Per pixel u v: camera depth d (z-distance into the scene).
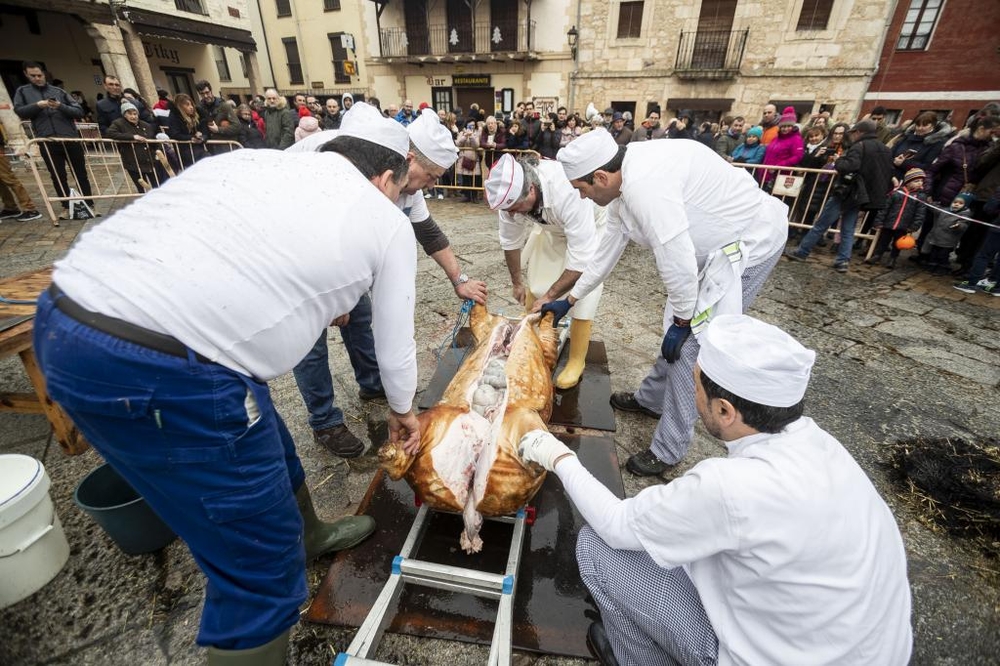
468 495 1.77
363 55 18.72
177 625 1.71
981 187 5.16
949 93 11.93
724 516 1.06
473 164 8.56
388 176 1.50
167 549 2.00
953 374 3.48
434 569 1.66
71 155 6.32
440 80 18.00
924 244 5.78
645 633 1.46
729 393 1.17
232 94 21.12
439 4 16.70
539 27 15.55
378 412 2.88
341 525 1.96
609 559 1.48
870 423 2.92
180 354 0.97
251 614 1.21
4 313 2.25
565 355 3.47
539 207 2.62
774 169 6.64
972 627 1.77
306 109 9.46
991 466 2.53
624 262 5.72
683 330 2.11
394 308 1.33
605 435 2.66
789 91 13.48
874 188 5.21
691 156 2.00
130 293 0.94
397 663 1.59
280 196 1.07
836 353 3.75
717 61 13.85
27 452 2.49
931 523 2.21
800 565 1.02
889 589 1.06
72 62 14.46
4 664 1.58
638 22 14.28
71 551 1.97
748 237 2.17
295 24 19.50
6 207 6.58
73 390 0.95
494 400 2.05
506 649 1.44
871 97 12.80
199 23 15.00
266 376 1.15
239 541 1.14
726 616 1.21
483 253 5.73
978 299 4.89
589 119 8.52
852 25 12.34
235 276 0.99
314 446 2.58
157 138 6.92
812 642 1.06
